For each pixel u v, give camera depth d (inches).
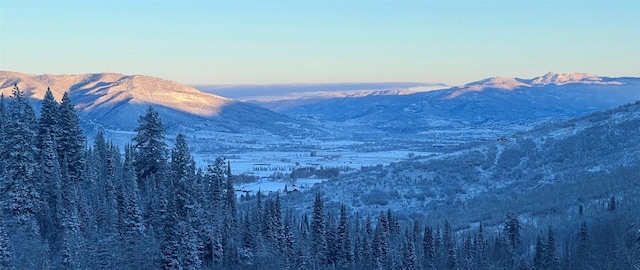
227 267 3860.7
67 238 2994.6
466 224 6574.8
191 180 3513.8
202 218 3661.4
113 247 3181.6
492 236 5684.1
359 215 7199.8
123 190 3457.2
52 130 3597.4
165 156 3927.2
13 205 3110.2
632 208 4343.0
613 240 3821.4
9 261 2795.3
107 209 3444.9
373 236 4972.9
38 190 3284.9
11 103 3280.0
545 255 4758.9
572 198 6653.5
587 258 4402.1
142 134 3887.8
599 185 6614.2
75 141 3705.7
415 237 5191.9
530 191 7421.3
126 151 4082.2
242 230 4229.8
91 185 3764.8
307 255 4362.7
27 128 3240.7
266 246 4165.8
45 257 2947.8
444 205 7632.9
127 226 3294.8
